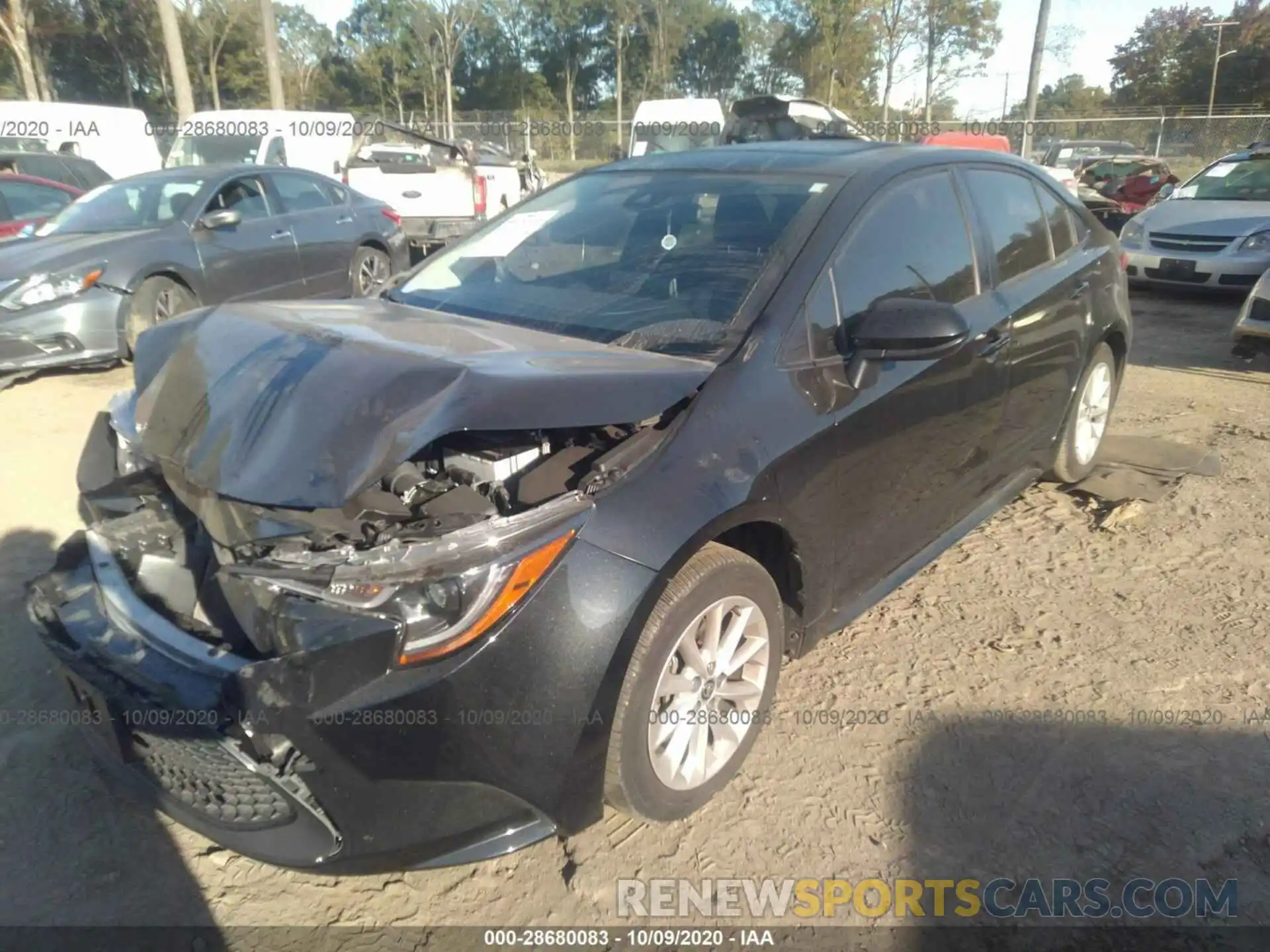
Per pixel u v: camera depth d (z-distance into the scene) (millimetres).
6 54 40250
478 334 2703
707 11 58469
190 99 18531
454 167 12125
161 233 7172
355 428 2148
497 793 2123
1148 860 2449
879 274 3078
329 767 1999
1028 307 3723
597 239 3367
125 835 2551
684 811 2551
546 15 61656
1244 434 5516
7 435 5527
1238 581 3814
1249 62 47500
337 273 8977
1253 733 2904
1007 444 3818
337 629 2006
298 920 2295
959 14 38844
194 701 2064
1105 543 4164
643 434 2406
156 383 2695
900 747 2871
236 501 2236
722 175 3467
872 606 3203
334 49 60062
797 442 2617
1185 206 10039
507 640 2047
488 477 2314
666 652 2334
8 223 9484
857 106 41594
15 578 3852
